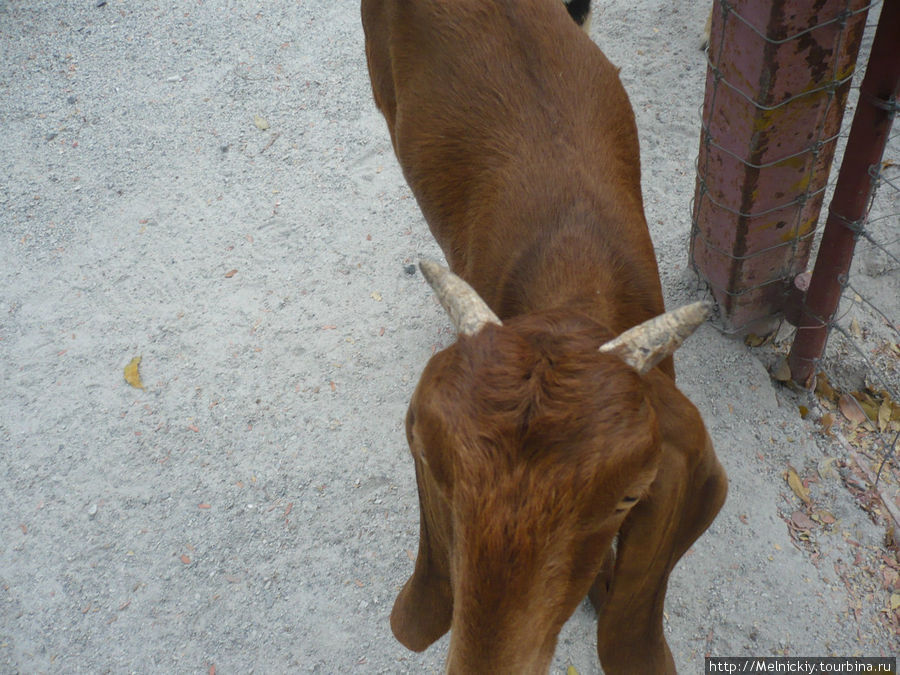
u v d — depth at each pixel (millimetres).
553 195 833
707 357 1176
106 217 1496
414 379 1208
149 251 1426
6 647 1043
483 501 566
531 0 943
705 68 1593
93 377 1263
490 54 917
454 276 642
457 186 935
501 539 563
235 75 1742
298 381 1227
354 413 1188
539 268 788
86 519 1131
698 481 687
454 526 598
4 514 1145
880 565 1005
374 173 1501
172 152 1601
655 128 1494
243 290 1344
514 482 566
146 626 1045
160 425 1204
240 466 1157
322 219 1435
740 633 980
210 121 1651
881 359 1158
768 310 1173
